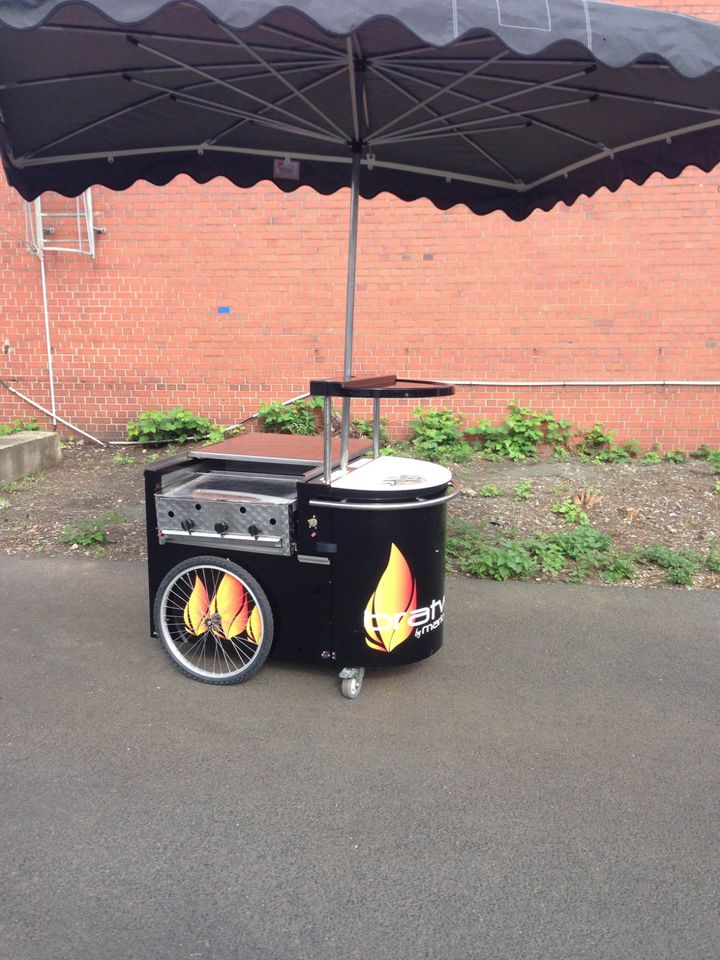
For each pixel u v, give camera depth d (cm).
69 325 826
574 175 485
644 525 589
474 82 353
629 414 802
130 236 805
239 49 327
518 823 266
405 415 824
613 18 249
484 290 791
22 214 805
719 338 780
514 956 211
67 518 609
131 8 232
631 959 210
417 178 505
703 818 271
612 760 305
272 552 345
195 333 819
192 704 344
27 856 246
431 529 347
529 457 791
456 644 411
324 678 371
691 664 390
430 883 238
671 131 408
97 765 296
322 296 802
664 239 768
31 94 374
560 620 443
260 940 215
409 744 314
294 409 819
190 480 396
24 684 360
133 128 428
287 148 468
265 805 274
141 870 241
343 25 234
